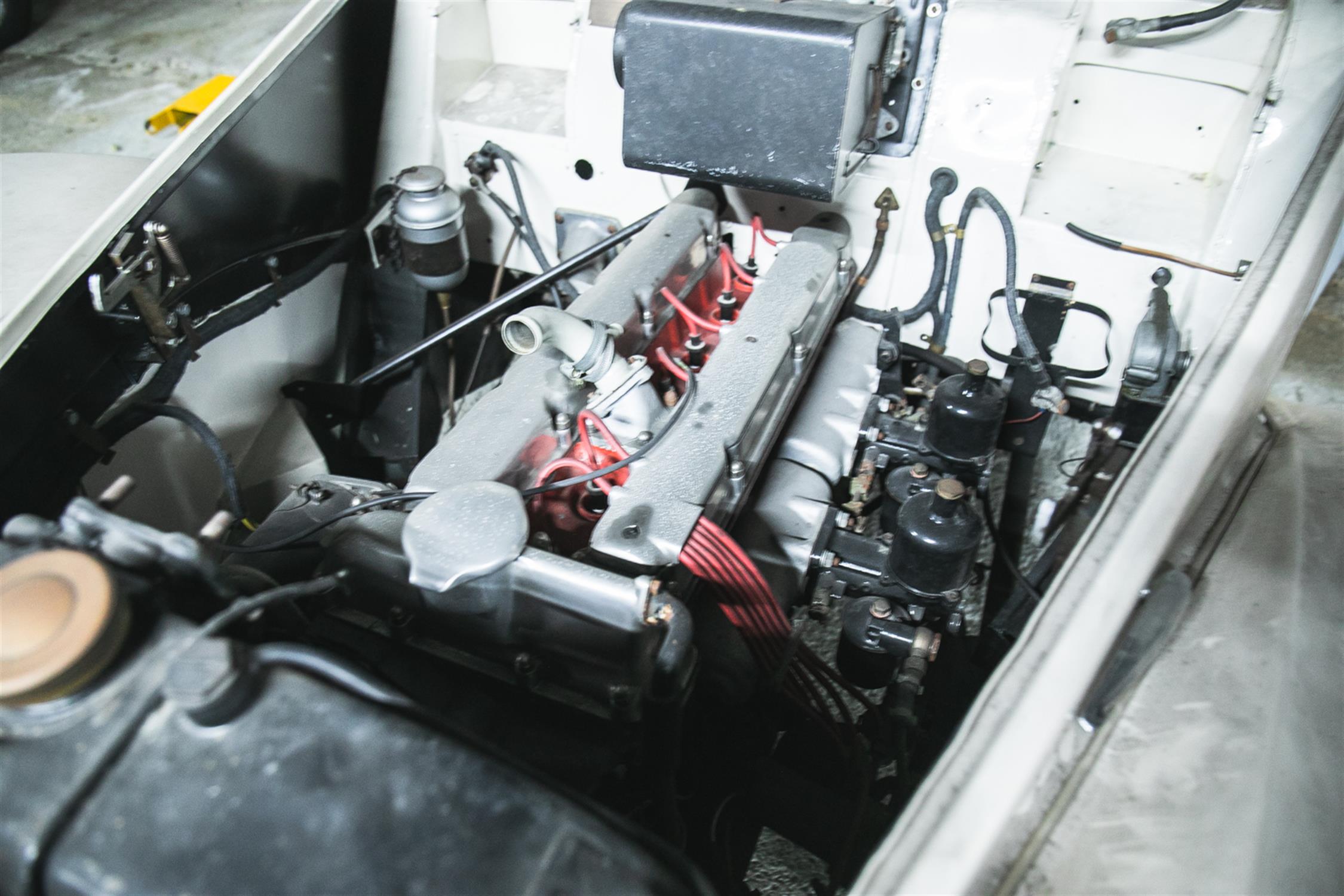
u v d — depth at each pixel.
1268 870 0.69
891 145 1.54
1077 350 1.58
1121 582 0.79
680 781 1.23
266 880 0.60
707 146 1.33
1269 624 0.92
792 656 1.18
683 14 1.25
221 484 1.56
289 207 1.60
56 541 0.78
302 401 1.73
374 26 1.70
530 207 1.87
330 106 1.64
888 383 1.65
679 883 0.62
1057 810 0.72
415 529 0.98
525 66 1.99
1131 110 1.61
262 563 1.12
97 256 1.17
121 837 0.62
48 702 0.67
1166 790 0.75
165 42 4.14
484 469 1.10
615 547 1.02
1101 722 0.79
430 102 1.81
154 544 0.77
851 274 1.59
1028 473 1.70
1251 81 1.48
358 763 0.66
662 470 1.12
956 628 1.31
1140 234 1.47
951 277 1.58
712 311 1.61
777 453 1.47
